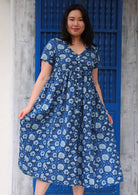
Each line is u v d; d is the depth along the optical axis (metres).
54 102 2.28
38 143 2.30
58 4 2.80
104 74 2.88
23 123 2.29
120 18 2.81
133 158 2.96
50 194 2.88
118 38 2.83
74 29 2.29
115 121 2.88
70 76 2.26
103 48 2.86
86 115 2.26
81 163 2.30
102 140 2.35
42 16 2.80
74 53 2.29
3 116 2.98
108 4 2.83
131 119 2.94
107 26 2.84
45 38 2.81
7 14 2.93
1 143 2.99
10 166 2.89
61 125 2.26
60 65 2.28
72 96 2.24
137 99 2.93
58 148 2.24
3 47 2.94
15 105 2.86
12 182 2.89
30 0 2.80
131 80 2.92
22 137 2.30
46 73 2.33
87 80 2.30
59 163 2.24
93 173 2.28
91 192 2.89
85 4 2.81
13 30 2.81
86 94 2.28
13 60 2.83
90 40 2.39
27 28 2.82
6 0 2.92
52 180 2.26
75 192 2.43
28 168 2.30
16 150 2.88
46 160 2.26
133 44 2.89
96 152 2.33
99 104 2.36
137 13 2.88
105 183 2.31
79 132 2.29
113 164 2.34
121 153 2.95
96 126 2.34
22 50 2.83
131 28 2.88
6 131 2.99
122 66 2.90
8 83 2.97
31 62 2.85
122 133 2.94
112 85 2.88
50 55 2.30
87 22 2.36
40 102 2.31
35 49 2.79
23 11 2.81
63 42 2.32
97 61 2.45
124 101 2.93
